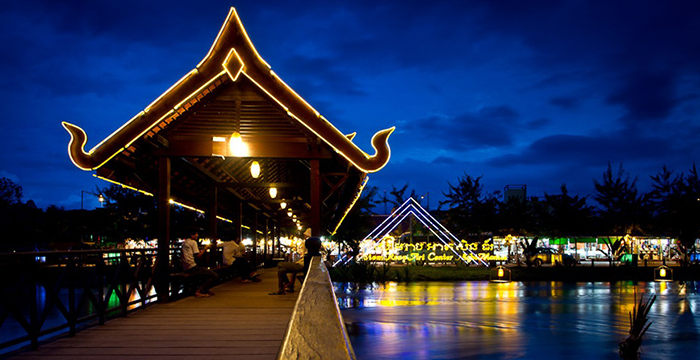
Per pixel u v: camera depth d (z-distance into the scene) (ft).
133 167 37.01
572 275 110.11
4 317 18.54
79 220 139.64
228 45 33.91
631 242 151.74
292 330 5.24
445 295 78.33
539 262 138.82
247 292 41.75
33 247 146.92
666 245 175.32
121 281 29.73
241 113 36.14
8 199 192.13
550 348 44.75
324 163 41.32
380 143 34.83
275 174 56.59
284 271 40.29
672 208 139.13
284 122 36.29
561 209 159.84
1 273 18.97
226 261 51.55
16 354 19.99
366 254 112.68
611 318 59.41
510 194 196.65
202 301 35.50
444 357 41.60
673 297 77.46
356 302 71.61
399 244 127.54
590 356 42.65
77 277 24.48
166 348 21.12
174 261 41.16
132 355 19.92
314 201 36.70
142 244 133.39
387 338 48.75
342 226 141.59
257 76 34.40
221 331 24.71
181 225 121.49
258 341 22.45
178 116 35.58
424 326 53.78
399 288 88.43
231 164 49.80
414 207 123.13
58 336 23.44
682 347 46.32
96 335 23.72
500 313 62.54
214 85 35.50
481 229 156.46
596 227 165.17
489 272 113.29
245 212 79.56
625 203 155.63
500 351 43.75
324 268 15.06
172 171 44.83
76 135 31.99
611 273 113.91
